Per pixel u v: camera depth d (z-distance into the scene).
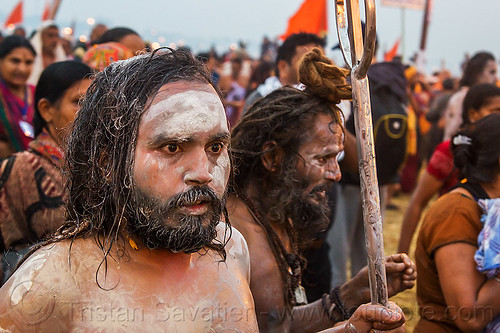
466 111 3.31
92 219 1.16
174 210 1.12
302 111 1.81
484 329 2.18
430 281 2.29
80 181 1.19
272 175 1.85
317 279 3.03
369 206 1.33
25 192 2.32
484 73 4.95
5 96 3.61
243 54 11.56
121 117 1.12
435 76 15.62
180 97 1.13
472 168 2.28
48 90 2.42
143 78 1.14
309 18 6.47
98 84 1.19
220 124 1.15
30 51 3.79
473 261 2.14
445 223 2.20
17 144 3.53
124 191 1.13
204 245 1.17
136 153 1.12
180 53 1.20
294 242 1.92
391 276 1.71
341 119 1.88
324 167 1.83
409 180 6.48
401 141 3.77
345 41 1.39
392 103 3.76
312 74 1.80
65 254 1.13
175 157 1.13
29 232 2.31
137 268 1.17
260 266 1.74
